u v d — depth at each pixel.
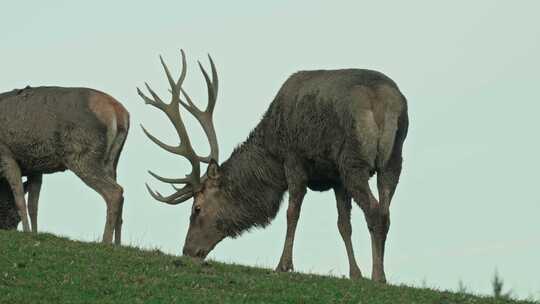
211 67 22.03
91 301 15.52
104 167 21.78
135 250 18.95
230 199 21.27
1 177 22.16
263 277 17.62
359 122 18.39
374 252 18.27
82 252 18.20
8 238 18.92
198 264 18.27
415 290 17.64
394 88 18.64
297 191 19.89
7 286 16.05
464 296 17.66
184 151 21.41
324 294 16.67
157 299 15.80
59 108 21.73
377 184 18.55
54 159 21.88
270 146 20.56
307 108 19.28
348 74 19.03
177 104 21.55
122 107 22.14
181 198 21.58
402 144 18.64
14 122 21.81
